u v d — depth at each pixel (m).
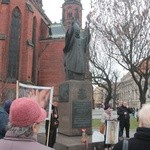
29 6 43.56
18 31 42.19
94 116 42.50
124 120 16.28
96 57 39.47
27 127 2.84
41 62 51.78
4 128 5.92
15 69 41.28
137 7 27.92
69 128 12.41
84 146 10.60
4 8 40.94
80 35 14.04
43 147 2.83
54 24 55.16
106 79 43.97
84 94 12.82
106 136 10.32
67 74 13.71
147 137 3.47
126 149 3.54
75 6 73.50
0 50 39.38
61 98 13.32
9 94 39.50
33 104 2.93
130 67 29.86
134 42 28.55
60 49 51.34
